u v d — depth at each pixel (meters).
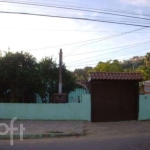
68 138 10.09
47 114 14.63
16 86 15.86
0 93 15.73
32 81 16.05
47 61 17.64
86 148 8.05
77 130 11.38
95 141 9.32
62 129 11.60
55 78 17.56
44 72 17.27
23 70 16.12
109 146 8.36
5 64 15.94
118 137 10.15
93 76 14.07
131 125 13.03
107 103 14.46
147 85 18.12
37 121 13.95
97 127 12.44
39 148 8.12
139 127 12.49
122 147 8.20
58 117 14.61
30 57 17.09
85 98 14.58
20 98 15.95
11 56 16.30
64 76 17.97
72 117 14.61
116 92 14.58
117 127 12.47
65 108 14.64
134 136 10.35
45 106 14.66
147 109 14.90
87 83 17.56
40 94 16.39
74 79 18.70
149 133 11.08
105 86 14.52
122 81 14.60
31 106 14.66
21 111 14.65
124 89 14.67
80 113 14.61
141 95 14.88
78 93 18.62
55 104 14.65
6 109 14.67
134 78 14.31
